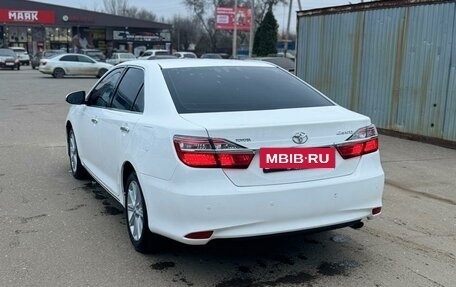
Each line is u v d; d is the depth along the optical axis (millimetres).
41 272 3932
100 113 5332
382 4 10750
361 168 3982
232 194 3525
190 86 4293
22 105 15773
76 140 6473
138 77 4801
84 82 26984
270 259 4246
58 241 4555
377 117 11109
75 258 4199
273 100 4262
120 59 38688
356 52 11586
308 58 13164
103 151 5191
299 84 4734
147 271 3975
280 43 64938
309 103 4324
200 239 3549
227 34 74812
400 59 10422
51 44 61031
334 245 4566
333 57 12305
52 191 6148
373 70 11141
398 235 4848
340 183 3822
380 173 4078
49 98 18047
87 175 6680
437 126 9648
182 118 3807
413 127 10203
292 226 3703
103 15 60688
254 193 3564
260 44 47625
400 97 10477
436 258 4312
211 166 3537
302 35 13312
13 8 57281
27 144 9227
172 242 4246
